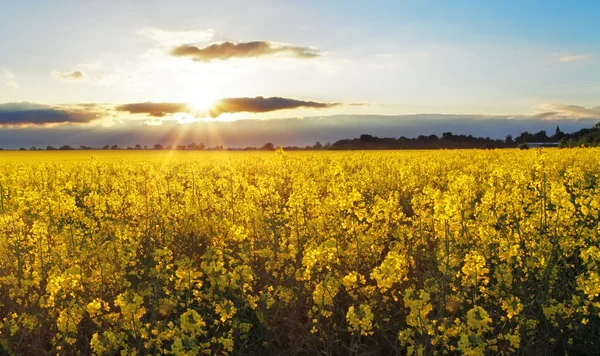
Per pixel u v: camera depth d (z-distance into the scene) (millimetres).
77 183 20047
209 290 6098
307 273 6031
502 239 7117
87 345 5871
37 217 10398
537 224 7855
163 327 5520
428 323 5102
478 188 14094
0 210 13188
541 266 6512
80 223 10945
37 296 6645
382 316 6223
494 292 5875
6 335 6043
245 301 6043
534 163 9359
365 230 8055
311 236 8383
